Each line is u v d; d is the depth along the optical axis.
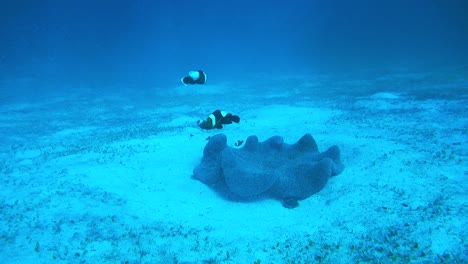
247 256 3.98
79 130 11.30
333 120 10.23
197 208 5.33
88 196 5.43
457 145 6.85
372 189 5.29
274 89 19.58
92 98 18.80
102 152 7.52
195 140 8.35
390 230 4.12
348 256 3.79
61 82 26.66
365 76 22.81
